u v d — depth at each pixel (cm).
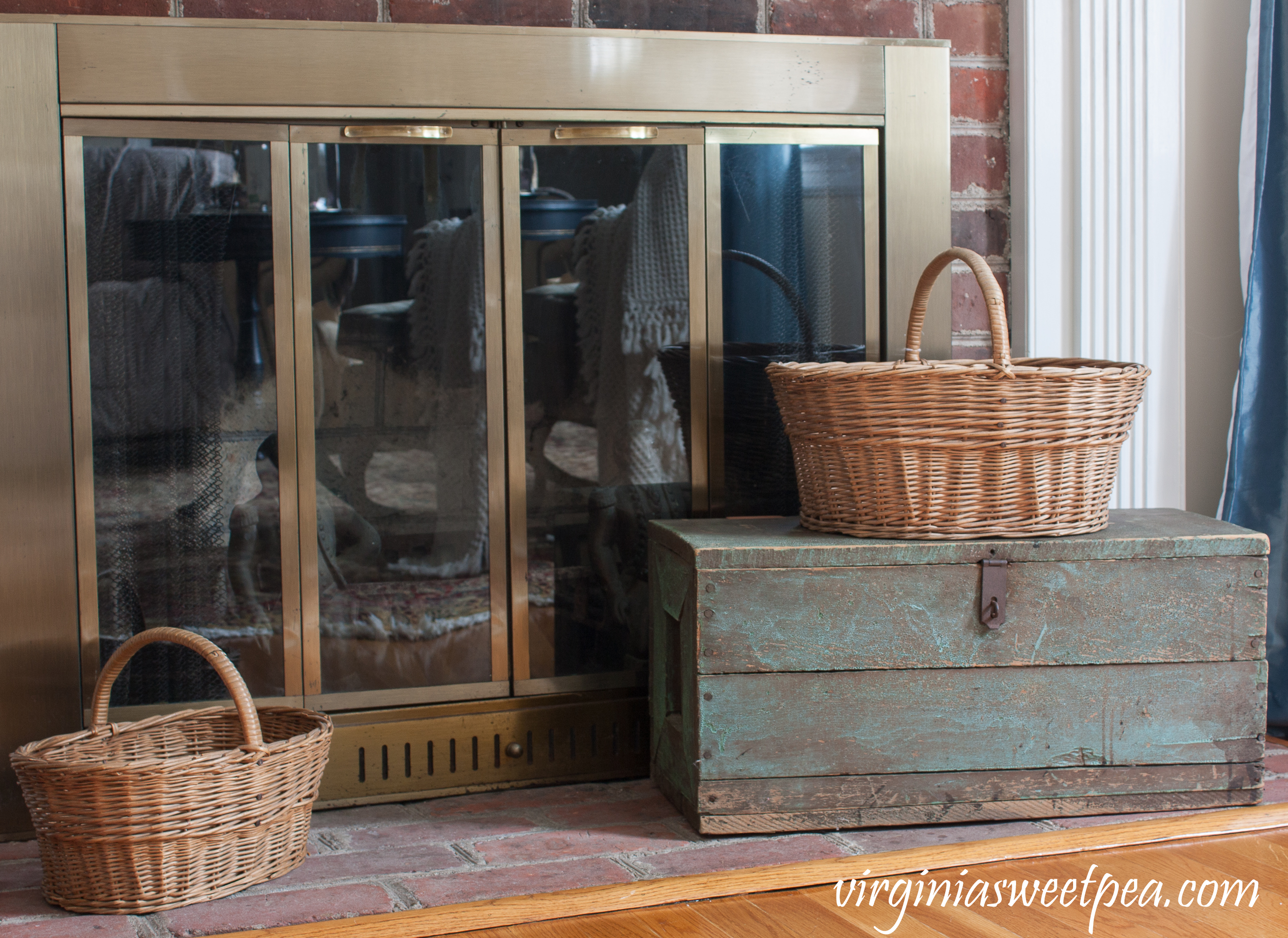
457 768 144
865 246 153
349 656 142
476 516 145
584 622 148
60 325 133
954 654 125
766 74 148
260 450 139
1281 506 162
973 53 171
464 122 141
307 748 118
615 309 147
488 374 144
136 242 135
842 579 123
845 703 125
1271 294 162
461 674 145
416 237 141
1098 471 129
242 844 113
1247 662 129
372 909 108
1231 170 178
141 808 106
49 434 133
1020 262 171
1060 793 128
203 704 139
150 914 108
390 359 142
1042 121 168
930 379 122
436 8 153
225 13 147
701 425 150
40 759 108
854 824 126
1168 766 129
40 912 110
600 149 145
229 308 138
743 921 106
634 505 149
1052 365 148
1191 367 180
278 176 137
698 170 147
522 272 144
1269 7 162
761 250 150
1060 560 125
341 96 137
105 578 136
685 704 129
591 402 147
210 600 139
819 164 151
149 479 137
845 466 129
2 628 133
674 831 128
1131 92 169
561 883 113
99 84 132
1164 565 127
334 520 141
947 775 127
